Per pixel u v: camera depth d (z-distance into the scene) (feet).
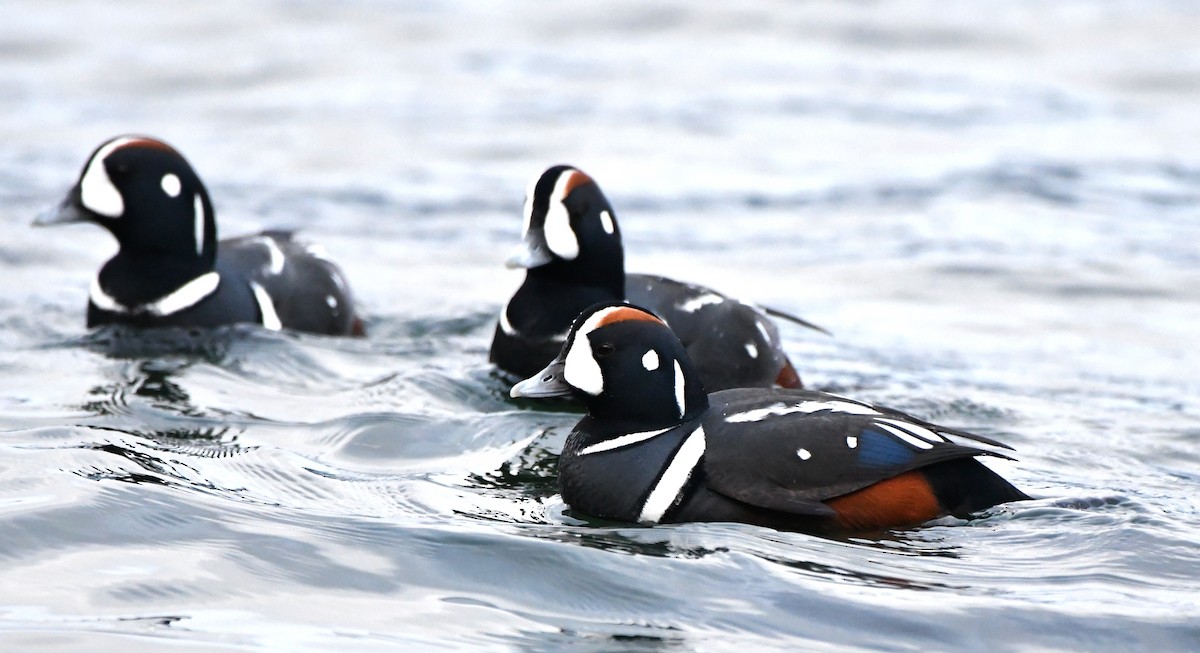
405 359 44.14
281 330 45.83
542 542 27.86
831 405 30.89
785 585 26.25
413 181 74.84
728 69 98.68
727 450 29.89
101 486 29.58
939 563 27.53
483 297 55.06
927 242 64.95
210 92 90.79
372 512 29.50
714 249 63.98
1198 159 79.66
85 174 44.70
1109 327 52.29
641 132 84.64
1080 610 25.27
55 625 23.50
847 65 99.55
